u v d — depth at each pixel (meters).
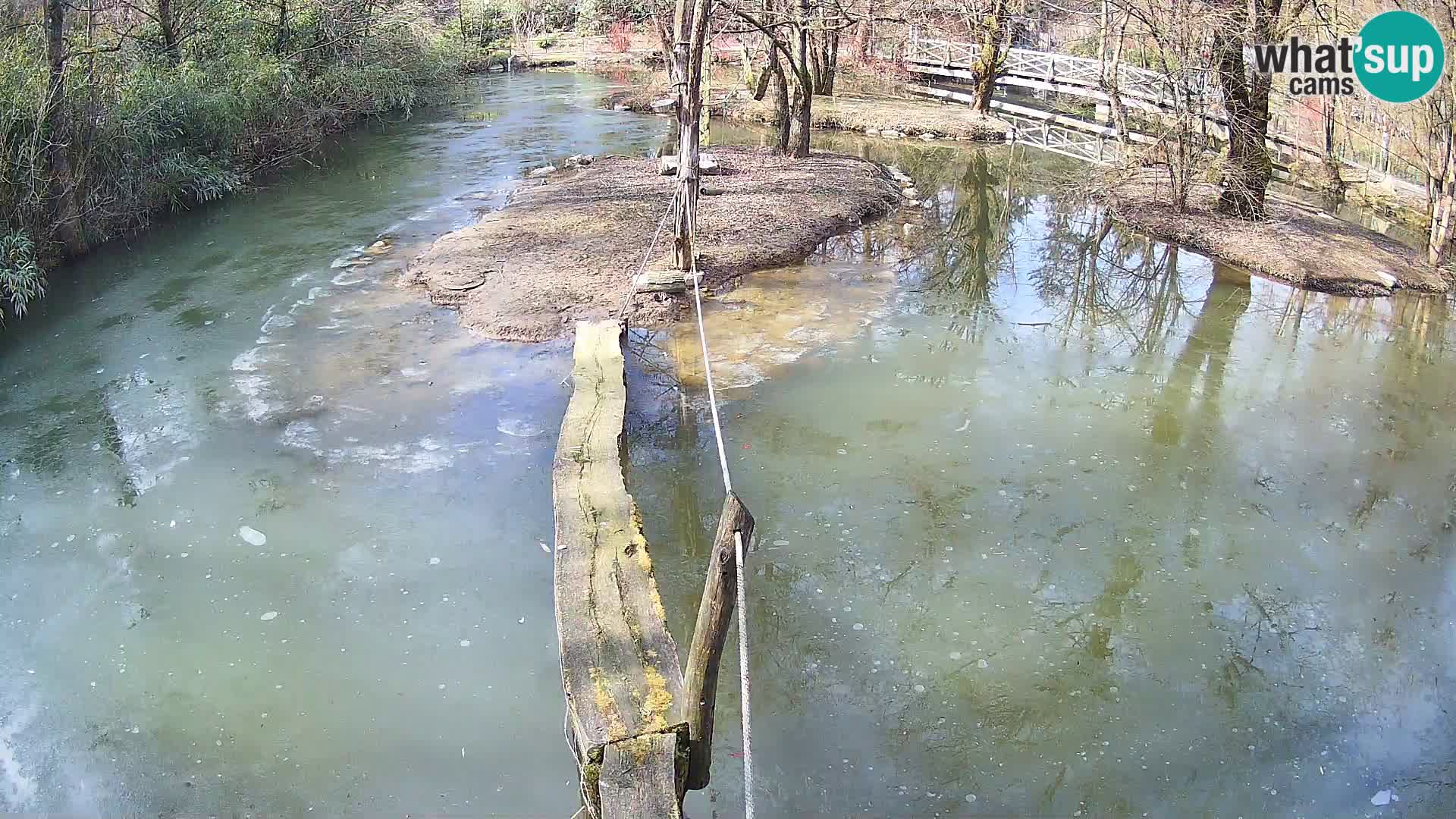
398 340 8.46
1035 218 13.11
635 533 5.15
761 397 7.52
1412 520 6.05
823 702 4.64
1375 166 13.62
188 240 11.42
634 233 11.06
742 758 4.32
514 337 8.45
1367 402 7.61
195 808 4.09
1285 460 6.74
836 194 13.08
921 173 15.73
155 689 4.71
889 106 20.52
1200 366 8.29
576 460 5.97
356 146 16.84
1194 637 5.05
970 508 6.14
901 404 7.47
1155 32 11.75
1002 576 5.53
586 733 3.74
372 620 5.16
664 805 3.42
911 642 5.02
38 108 10.15
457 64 24.94
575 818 3.83
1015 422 7.24
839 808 4.07
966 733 4.46
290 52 17.75
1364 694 4.69
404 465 6.57
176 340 8.59
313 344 8.42
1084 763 4.29
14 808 4.10
